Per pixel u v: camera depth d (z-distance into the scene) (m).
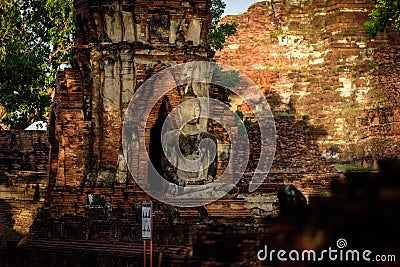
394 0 25.50
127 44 22.06
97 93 22.67
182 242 20.05
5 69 35.75
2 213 32.34
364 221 7.07
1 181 32.66
